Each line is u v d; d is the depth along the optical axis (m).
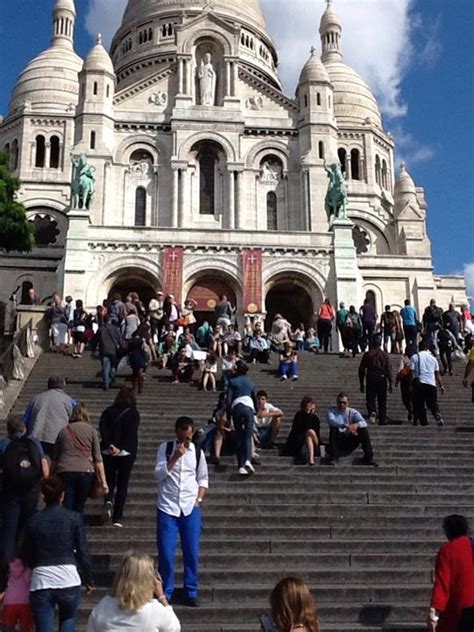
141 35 70.69
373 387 20.14
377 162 67.12
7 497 11.28
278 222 52.56
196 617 10.98
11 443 11.54
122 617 7.38
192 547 11.27
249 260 44.97
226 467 16.27
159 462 11.52
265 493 15.20
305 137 53.53
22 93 67.12
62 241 61.56
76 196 45.38
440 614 9.09
